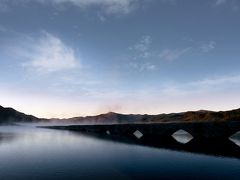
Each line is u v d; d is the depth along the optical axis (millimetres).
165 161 40531
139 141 75812
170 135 81812
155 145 63938
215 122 64812
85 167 34188
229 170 34312
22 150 51656
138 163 38406
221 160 41812
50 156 43500
